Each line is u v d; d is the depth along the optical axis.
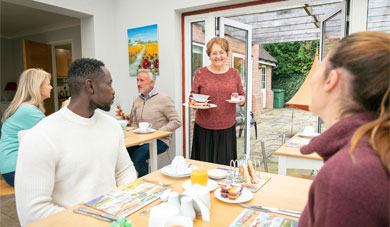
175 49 3.79
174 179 1.38
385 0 2.67
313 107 0.62
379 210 0.41
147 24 3.99
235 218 0.97
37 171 1.12
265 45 15.95
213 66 2.65
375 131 0.46
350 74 0.52
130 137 2.53
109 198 1.14
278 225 0.91
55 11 3.78
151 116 3.09
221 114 2.61
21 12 4.99
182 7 3.63
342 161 0.45
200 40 3.85
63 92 7.73
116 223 0.86
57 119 1.22
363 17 2.73
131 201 1.11
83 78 1.22
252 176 1.31
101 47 4.16
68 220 0.97
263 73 12.88
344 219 0.42
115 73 4.39
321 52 3.58
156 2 3.86
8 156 2.04
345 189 0.42
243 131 4.04
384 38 0.51
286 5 3.16
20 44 6.97
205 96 2.52
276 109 13.94
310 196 0.52
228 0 3.29
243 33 3.93
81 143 1.26
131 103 4.34
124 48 4.29
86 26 4.13
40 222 0.96
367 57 0.49
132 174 1.54
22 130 1.91
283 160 1.97
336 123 0.53
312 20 5.59
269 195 1.17
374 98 0.50
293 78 15.77
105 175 1.35
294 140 2.33
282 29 6.46
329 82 0.56
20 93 2.23
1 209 2.67
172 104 3.12
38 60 6.16
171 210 0.88
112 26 4.32
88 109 1.28
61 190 1.24
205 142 2.68
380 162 0.43
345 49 0.53
